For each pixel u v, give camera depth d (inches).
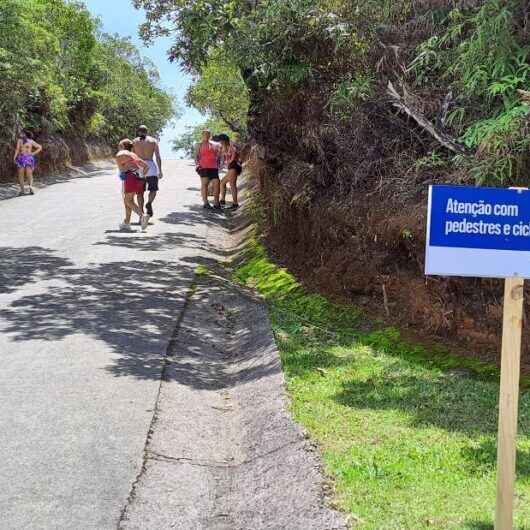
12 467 176.7
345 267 349.7
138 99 1814.7
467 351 273.9
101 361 260.5
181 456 193.2
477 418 208.7
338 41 334.6
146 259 448.8
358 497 156.0
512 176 256.2
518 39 256.8
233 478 183.6
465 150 266.5
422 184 297.7
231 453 199.9
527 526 141.8
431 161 292.2
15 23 786.2
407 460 176.2
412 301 304.5
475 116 282.0
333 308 335.0
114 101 1581.0
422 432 196.5
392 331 298.0
